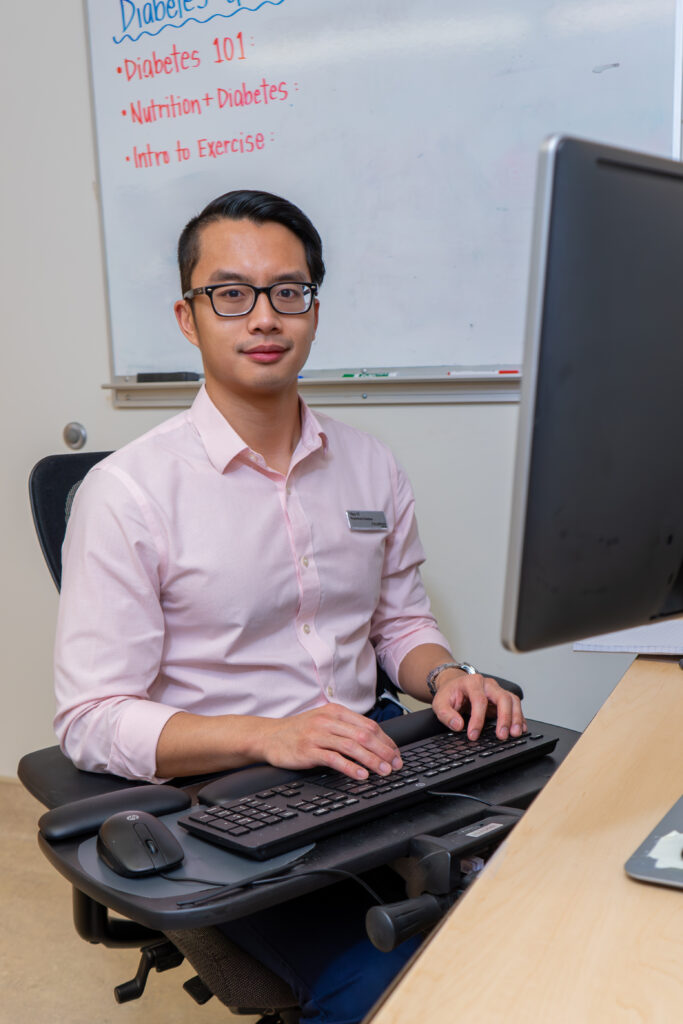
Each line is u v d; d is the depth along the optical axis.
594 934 0.54
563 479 0.57
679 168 0.59
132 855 0.78
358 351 2.09
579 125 1.82
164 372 2.33
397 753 0.98
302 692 1.31
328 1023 0.96
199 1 2.15
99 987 1.79
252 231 1.24
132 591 1.20
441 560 2.10
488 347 1.96
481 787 0.97
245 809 0.86
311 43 2.04
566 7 1.80
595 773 0.78
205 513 1.26
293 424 1.37
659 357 0.60
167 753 1.10
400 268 2.02
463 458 2.04
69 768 1.18
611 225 0.55
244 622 1.26
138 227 2.31
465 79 1.90
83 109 2.36
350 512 1.40
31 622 2.63
